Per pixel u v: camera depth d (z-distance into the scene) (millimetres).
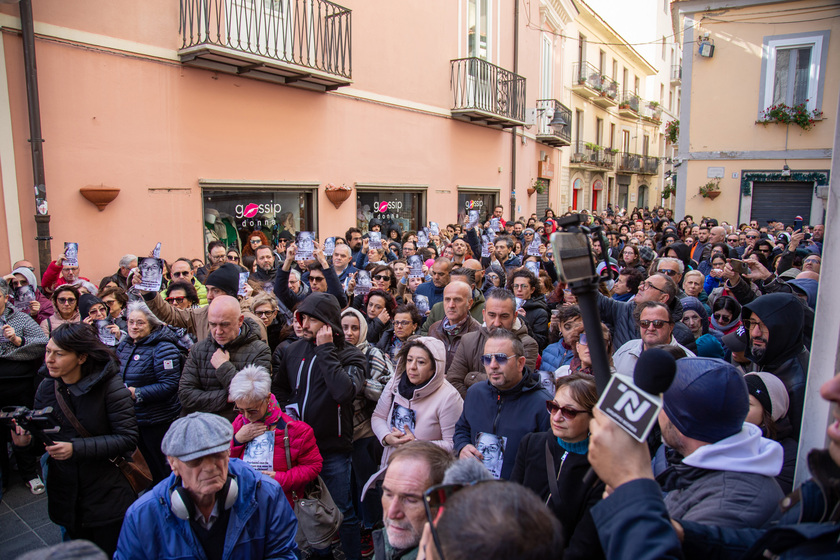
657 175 38625
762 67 16875
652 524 1226
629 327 4406
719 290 6059
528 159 19484
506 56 16906
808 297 4848
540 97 19953
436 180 14086
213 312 3812
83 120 7062
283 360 3992
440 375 3582
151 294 4770
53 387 3260
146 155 7738
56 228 6875
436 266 6277
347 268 7320
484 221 16438
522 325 4320
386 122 12164
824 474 1334
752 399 2473
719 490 1670
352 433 3799
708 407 1740
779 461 1749
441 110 13992
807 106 16531
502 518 1101
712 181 17891
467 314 4762
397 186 12602
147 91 7707
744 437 1743
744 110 17266
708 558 1459
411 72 12883
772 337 3176
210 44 7750
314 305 3705
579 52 24719
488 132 16484
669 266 5945
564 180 24281
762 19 16719
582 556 1800
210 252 7281
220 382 3799
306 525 3303
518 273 5516
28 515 4402
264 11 9133
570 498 2141
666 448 2293
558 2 20859
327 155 10641
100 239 7297
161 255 7961
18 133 6523
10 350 4559
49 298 6238
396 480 2098
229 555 2326
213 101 8547
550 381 3662
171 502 2270
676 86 41656
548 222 14586
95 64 7141
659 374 1230
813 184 16781
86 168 7121
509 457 2975
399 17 12383
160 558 2277
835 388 1244
